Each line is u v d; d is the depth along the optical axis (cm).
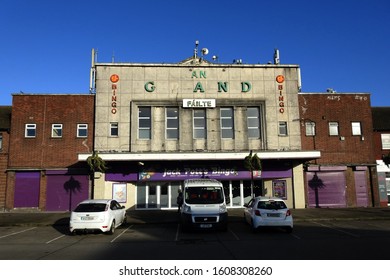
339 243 1232
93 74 3062
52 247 1223
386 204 2811
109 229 1514
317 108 2780
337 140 2759
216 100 2628
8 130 2630
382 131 2956
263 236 1439
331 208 2606
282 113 2667
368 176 2756
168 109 2639
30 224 1922
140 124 2608
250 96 2669
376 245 1184
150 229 1717
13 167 2572
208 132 2598
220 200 1638
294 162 2612
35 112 2639
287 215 1508
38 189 2570
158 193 2612
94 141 2570
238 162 2588
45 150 2600
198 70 2677
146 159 2373
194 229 1568
